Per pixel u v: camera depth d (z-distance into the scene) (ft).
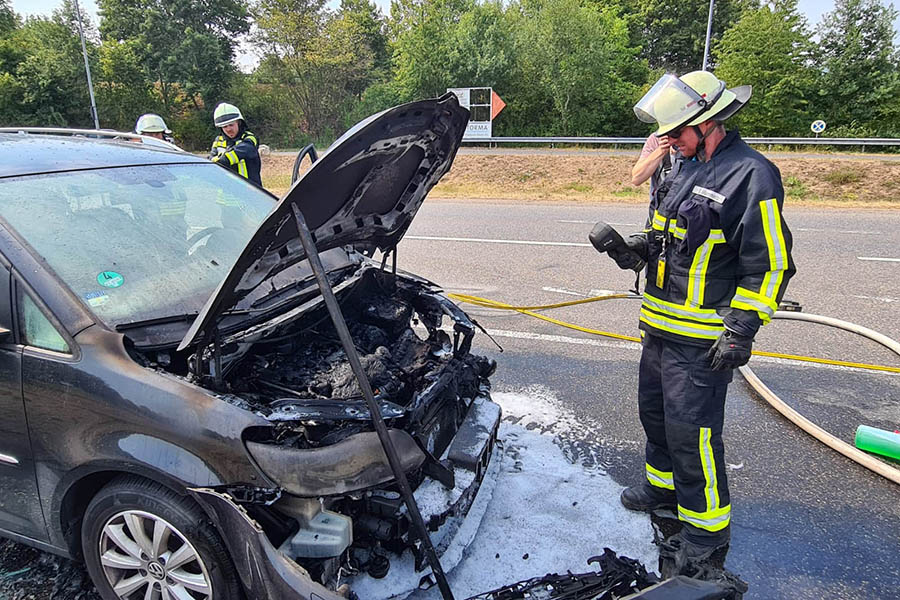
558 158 57.36
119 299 7.25
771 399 12.87
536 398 13.10
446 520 7.65
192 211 9.46
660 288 7.88
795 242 28.58
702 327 7.47
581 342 16.33
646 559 8.30
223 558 6.29
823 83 90.12
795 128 91.25
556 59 93.35
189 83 111.75
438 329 10.09
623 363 14.97
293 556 6.21
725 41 92.48
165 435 6.18
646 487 9.30
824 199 44.47
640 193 47.03
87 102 107.55
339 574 6.50
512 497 9.61
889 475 10.21
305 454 6.04
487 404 9.26
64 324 6.69
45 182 8.33
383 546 7.15
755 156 6.97
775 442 11.53
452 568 7.74
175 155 10.99
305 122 114.62
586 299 19.79
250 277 6.70
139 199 9.03
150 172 9.84
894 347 14.38
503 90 97.14
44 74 102.47
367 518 6.73
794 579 8.14
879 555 8.58
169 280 7.91
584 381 13.96
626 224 33.81
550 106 99.35
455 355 9.24
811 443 11.49
